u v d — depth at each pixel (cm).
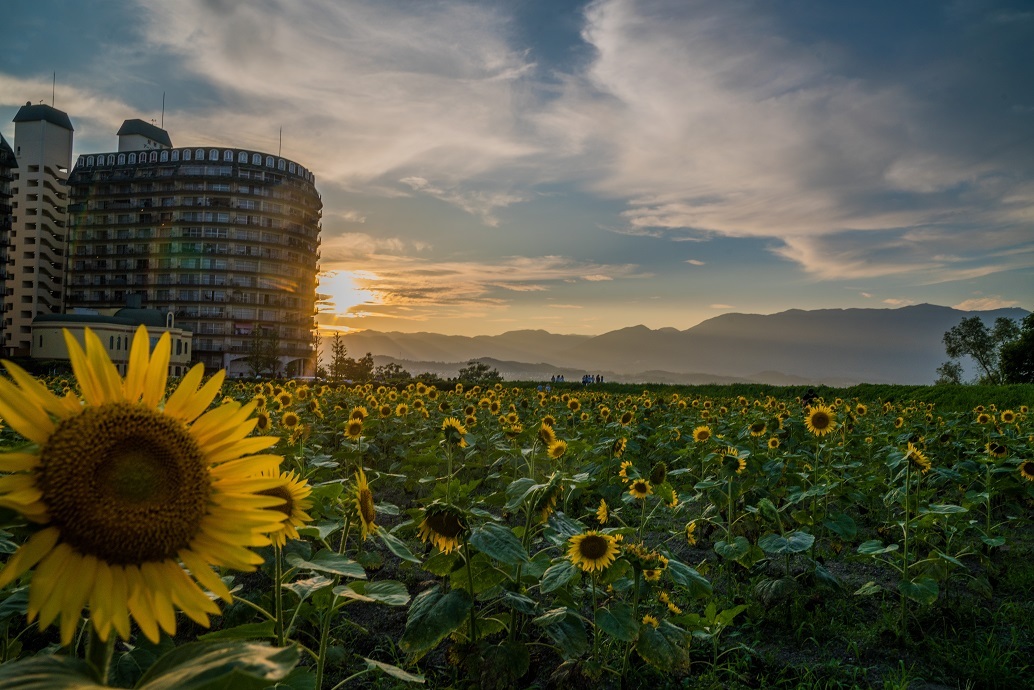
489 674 409
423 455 1009
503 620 458
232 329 13338
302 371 14338
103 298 13500
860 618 621
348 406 1664
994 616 601
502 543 383
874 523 937
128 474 137
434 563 426
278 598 301
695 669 510
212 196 13388
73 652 256
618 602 431
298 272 14212
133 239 13475
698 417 1708
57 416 138
